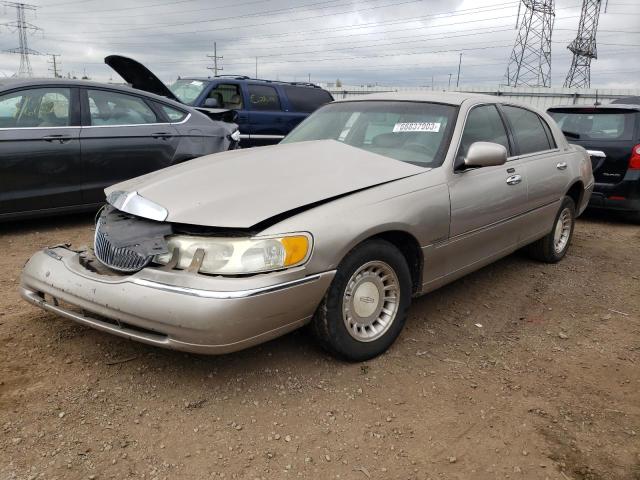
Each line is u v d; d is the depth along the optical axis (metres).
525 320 4.21
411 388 3.13
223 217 2.81
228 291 2.63
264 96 10.83
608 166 7.38
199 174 3.37
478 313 4.29
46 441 2.54
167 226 2.90
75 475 2.35
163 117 6.68
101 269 3.10
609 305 4.61
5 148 5.39
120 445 2.55
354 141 4.18
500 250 4.44
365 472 2.46
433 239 3.56
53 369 3.13
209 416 2.79
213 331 2.62
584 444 2.72
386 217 3.18
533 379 3.32
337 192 3.14
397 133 4.09
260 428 2.72
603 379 3.37
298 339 3.58
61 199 5.86
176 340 2.68
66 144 5.78
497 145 3.78
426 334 3.84
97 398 2.89
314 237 2.85
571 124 7.92
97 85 6.15
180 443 2.59
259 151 3.86
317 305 3.00
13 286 4.36
